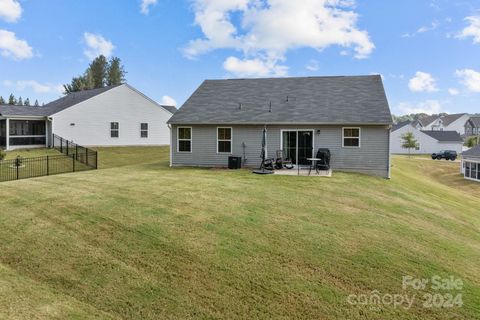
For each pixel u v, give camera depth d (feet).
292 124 54.90
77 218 24.72
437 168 120.37
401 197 39.58
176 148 60.29
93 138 87.71
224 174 47.93
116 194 32.45
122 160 74.23
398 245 22.11
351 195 36.22
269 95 62.75
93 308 14.28
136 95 94.53
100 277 16.70
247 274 17.24
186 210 27.09
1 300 14.24
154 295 15.38
